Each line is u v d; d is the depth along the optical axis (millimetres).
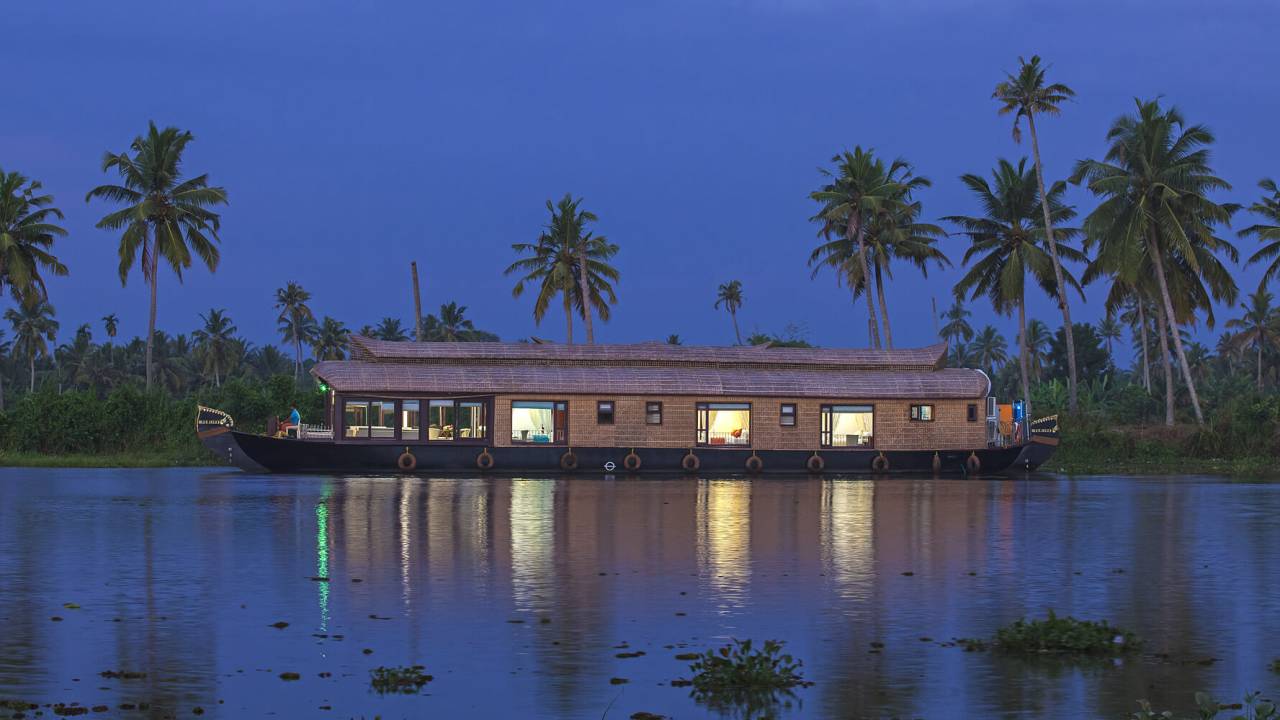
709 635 16156
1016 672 14070
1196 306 77000
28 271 79688
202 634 16062
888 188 81188
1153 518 33812
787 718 12234
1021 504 39000
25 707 12430
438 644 15508
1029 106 76938
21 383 170625
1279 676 13883
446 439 56812
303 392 72312
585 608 18094
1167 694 13109
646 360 60094
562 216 91625
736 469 58562
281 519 31531
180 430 68688
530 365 59000
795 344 105938
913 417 60250
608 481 51781
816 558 24078
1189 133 72125
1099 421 75312
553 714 12375
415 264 83062
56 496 39562
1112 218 72375
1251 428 70750
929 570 22391
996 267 80875
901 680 13711
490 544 26125
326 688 13289
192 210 78812
